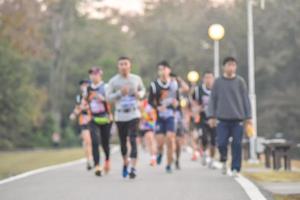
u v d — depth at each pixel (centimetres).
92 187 2611
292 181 2844
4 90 12594
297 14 10681
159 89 3350
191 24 16900
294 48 11638
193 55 15400
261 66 11975
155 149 3928
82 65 16938
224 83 3067
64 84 16312
